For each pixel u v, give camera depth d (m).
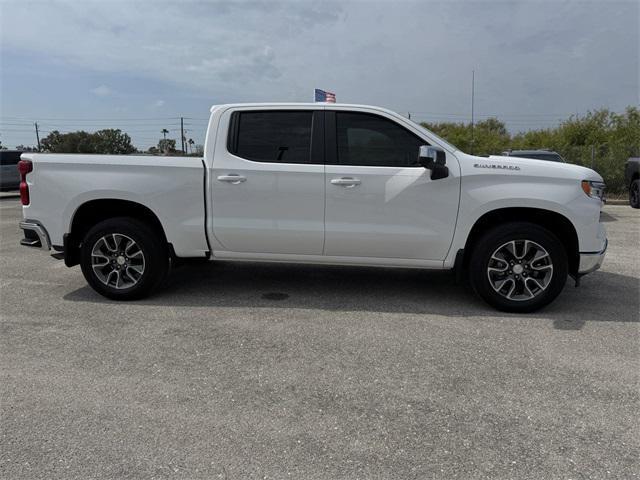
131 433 2.88
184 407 3.16
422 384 3.46
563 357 3.90
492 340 4.23
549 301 4.84
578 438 2.84
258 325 4.57
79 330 4.45
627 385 3.45
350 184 4.88
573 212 4.70
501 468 2.58
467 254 5.13
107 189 5.04
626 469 2.57
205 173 5.03
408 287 5.82
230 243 5.12
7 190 19.98
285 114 5.02
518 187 4.72
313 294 5.52
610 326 4.57
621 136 28.66
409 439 2.83
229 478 2.50
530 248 4.81
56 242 5.23
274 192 4.96
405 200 4.86
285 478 2.50
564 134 32.22
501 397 3.29
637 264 7.12
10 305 5.16
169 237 5.12
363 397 3.29
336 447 2.75
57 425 2.95
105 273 5.30
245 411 3.12
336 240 4.99
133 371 3.65
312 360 3.84
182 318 4.75
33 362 3.79
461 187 4.79
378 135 4.95
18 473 2.53
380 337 4.29
